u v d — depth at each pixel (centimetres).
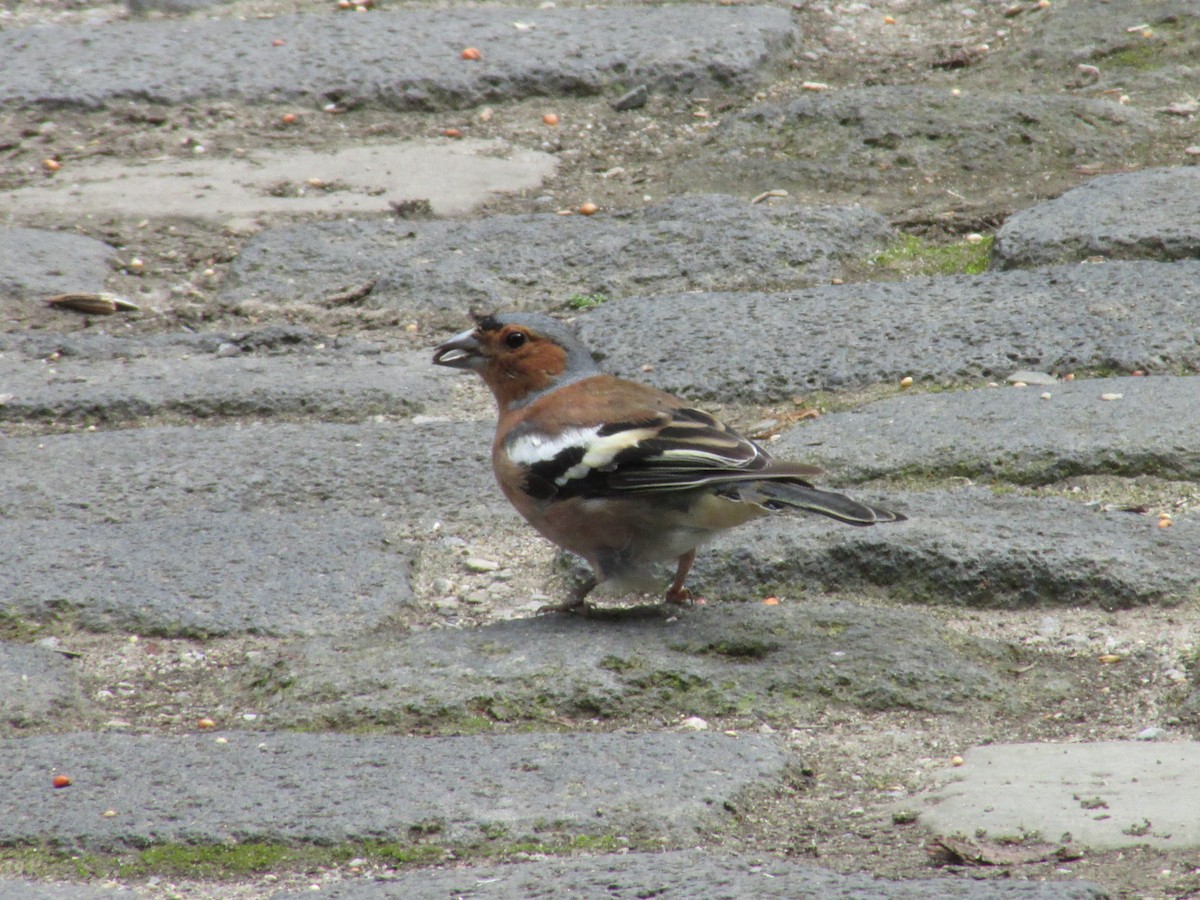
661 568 796
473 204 1264
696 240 1163
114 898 513
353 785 584
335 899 502
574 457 745
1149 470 841
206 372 1038
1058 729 638
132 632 744
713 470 719
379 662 696
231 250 1207
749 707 662
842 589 777
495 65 1439
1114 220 1104
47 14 1662
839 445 888
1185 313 983
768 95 1416
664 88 1425
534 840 546
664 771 591
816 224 1171
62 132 1382
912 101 1341
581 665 686
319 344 1078
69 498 880
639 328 1044
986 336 988
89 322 1116
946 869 518
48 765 605
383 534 839
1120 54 1421
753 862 513
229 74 1448
